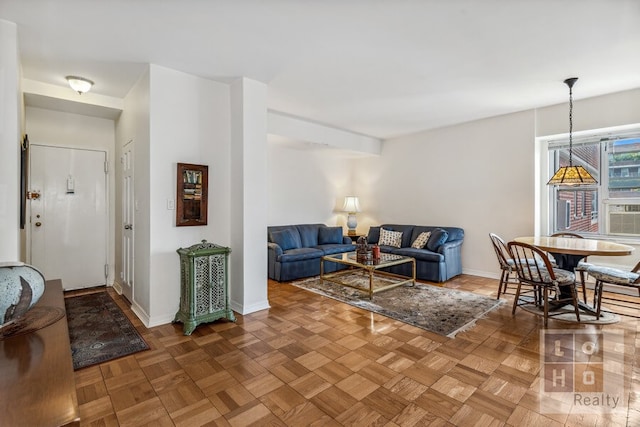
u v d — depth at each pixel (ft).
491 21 7.32
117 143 13.44
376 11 6.91
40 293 5.62
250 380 6.64
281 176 18.85
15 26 7.27
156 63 9.45
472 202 16.48
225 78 10.67
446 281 15.02
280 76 10.57
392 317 10.23
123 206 12.27
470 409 5.71
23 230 11.37
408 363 7.34
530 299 12.03
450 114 15.16
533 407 5.75
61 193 12.92
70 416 3.18
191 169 10.16
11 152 7.20
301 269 15.56
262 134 11.14
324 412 5.65
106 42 8.19
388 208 20.49
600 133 13.41
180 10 6.82
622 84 11.36
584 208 14.15
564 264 11.19
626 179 13.14
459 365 7.24
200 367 7.14
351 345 8.26
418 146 18.85
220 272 9.66
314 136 16.67
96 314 10.48
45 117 12.48
